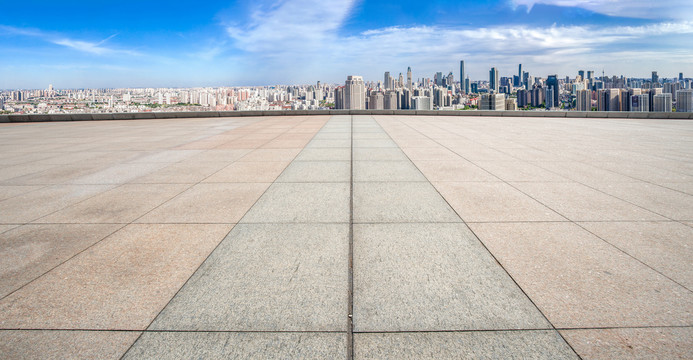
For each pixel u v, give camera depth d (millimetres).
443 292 3115
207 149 11344
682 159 9281
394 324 2711
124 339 2574
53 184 7059
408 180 7035
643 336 2551
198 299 3045
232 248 4016
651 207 5320
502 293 3092
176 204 5645
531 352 2418
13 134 18000
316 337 2580
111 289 3219
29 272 3539
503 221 4762
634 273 3393
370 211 5195
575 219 4820
